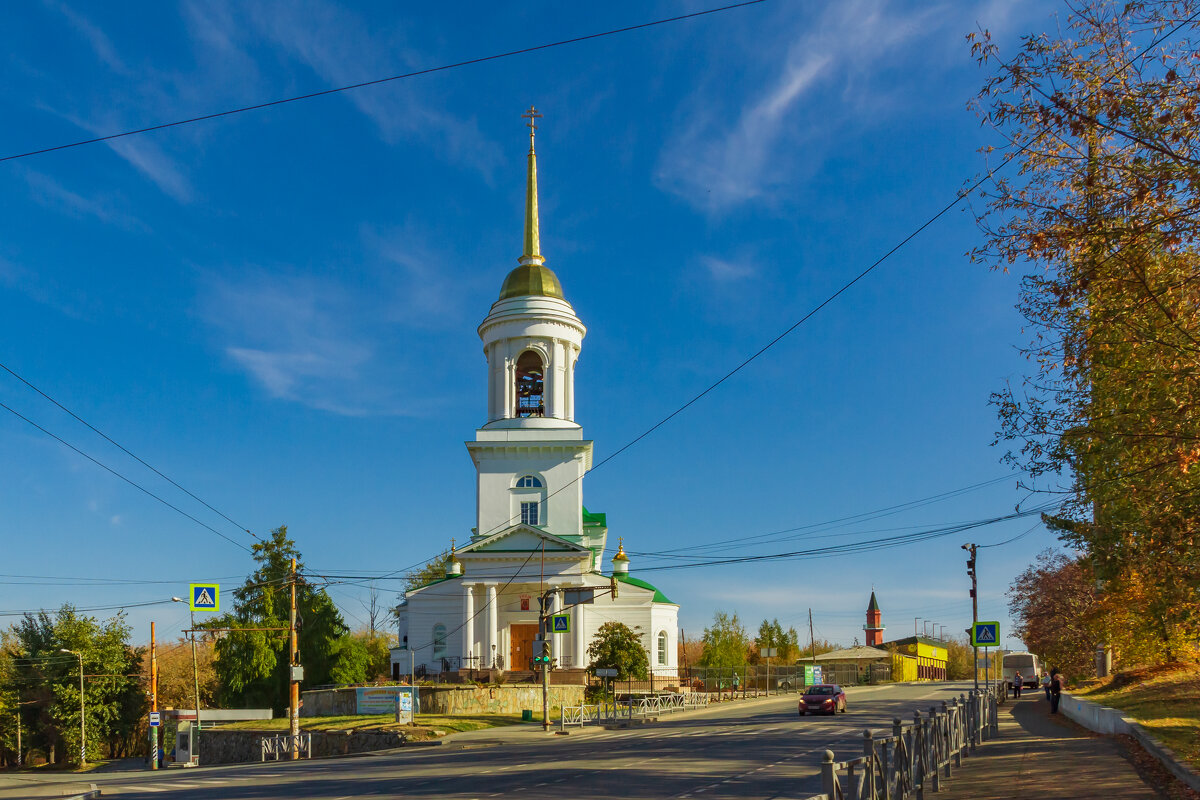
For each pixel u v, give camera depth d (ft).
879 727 129.70
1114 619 130.21
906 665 388.37
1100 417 58.39
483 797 67.77
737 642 349.20
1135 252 51.65
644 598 236.02
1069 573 193.26
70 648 263.08
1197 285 50.90
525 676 208.85
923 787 61.62
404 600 254.88
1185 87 49.34
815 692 163.63
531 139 250.16
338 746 159.43
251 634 250.98
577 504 231.50
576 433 231.71
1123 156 52.95
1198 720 88.74
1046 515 74.43
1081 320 58.70
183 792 88.07
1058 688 143.74
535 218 247.09
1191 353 51.72
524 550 220.02
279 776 102.63
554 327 237.86
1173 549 58.85
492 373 239.30
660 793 68.08
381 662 304.50
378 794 73.36
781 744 108.27
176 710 204.85
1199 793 54.85
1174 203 50.65
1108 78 52.85
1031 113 53.93
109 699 266.77
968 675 511.40
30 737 269.85
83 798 86.58
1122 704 115.24
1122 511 64.28
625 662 209.87
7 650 276.82
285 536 265.34
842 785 68.28
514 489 232.53
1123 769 68.33
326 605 261.44
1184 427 52.49
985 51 55.52
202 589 145.07
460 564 229.66
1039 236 54.85
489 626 219.00
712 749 103.86
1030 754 84.28
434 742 143.95
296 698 158.71
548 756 104.01
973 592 195.21
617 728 160.04
